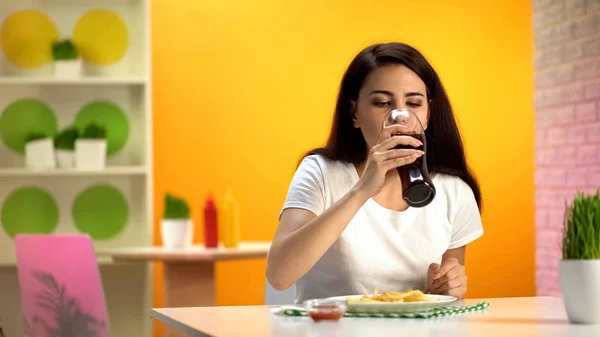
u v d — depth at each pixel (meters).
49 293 3.16
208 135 5.15
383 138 1.75
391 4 5.41
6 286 4.44
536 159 4.57
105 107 4.57
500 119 5.57
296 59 5.26
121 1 4.60
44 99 4.54
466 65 5.53
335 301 1.48
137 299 4.53
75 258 3.09
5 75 4.52
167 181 5.10
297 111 5.25
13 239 4.54
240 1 5.20
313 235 1.79
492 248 5.54
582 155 4.23
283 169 5.23
